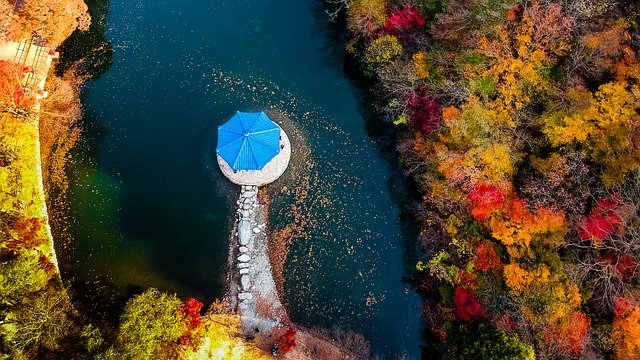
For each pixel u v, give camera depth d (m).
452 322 38.69
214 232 43.03
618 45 37.81
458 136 38.72
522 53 38.56
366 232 43.50
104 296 41.41
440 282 40.41
